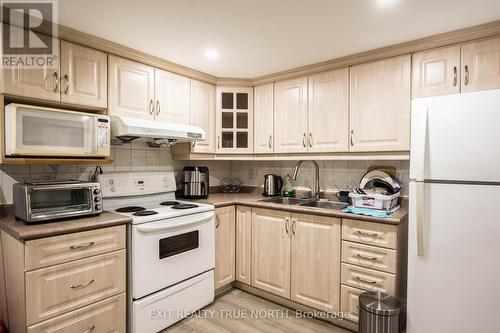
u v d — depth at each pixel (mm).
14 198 1725
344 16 1714
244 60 2449
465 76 1868
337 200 2738
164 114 2484
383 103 2184
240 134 3029
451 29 1861
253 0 1546
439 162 1648
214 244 2455
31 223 1634
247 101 2982
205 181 2840
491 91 1519
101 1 1552
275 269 2447
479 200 1549
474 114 1558
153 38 2033
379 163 2539
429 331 1703
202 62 2498
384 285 1900
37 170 2049
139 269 1904
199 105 2789
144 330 1940
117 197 2324
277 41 2066
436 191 1658
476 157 1552
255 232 2574
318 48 2188
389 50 2137
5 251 1696
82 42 1959
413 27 1843
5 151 1657
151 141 2676
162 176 2645
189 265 2227
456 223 1608
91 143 1922
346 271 2068
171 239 2100
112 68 2133
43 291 1518
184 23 1810
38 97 1766
